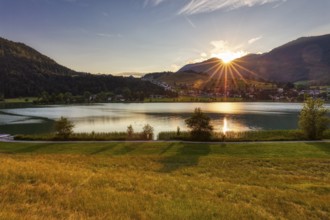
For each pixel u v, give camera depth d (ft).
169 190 48.11
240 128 256.11
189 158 98.89
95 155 110.93
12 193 39.70
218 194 47.80
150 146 134.51
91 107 568.82
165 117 352.49
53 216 31.24
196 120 154.40
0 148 130.21
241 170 80.59
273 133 176.55
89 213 33.30
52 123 298.35
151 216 33.47
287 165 88.43
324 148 124.06
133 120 318.45
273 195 47.62
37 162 79.46
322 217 38.06
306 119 158.20
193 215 34.81
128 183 51.49
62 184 47.57
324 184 61.36
